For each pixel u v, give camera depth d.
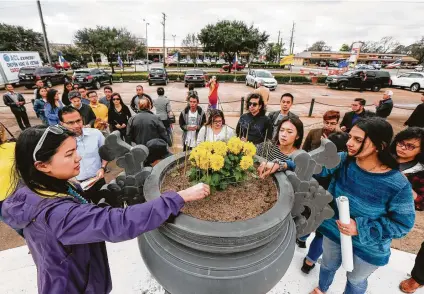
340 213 1.34
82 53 38.19
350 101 13.09
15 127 7.52
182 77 21.75
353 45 23.38
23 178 0.87
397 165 1.27
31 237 0.87
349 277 1.62
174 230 1.11
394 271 2.11
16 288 1.94
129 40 32.97
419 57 53.00
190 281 1.14
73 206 0.85
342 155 1.55
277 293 1.90
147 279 2.00
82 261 0.96
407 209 1.24
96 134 2.58
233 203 1.33
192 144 4.17
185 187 1.43
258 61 51.44
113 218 0.84
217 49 30.95
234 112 9.70
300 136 2.20
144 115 3.52
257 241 1.09
